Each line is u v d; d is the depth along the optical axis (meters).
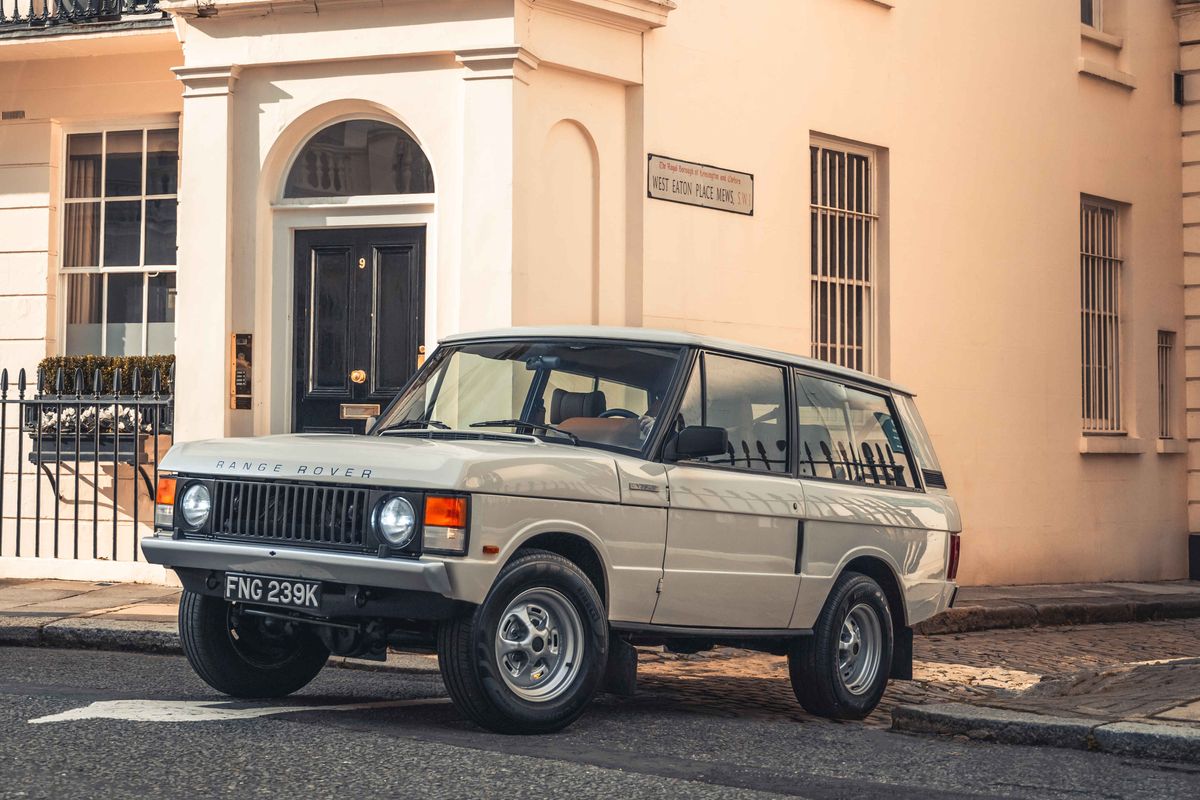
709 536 7.16
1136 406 17.91
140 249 13.43
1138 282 18.03
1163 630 14.00
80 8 12.91
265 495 6.49
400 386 11.85
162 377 12.86
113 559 12.41
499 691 6.24
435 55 11.73
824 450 8.09
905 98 15.03
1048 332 16.53
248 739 5.89
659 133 12.68
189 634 7.05
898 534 8.41
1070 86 17.03
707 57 13.12
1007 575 15.91
